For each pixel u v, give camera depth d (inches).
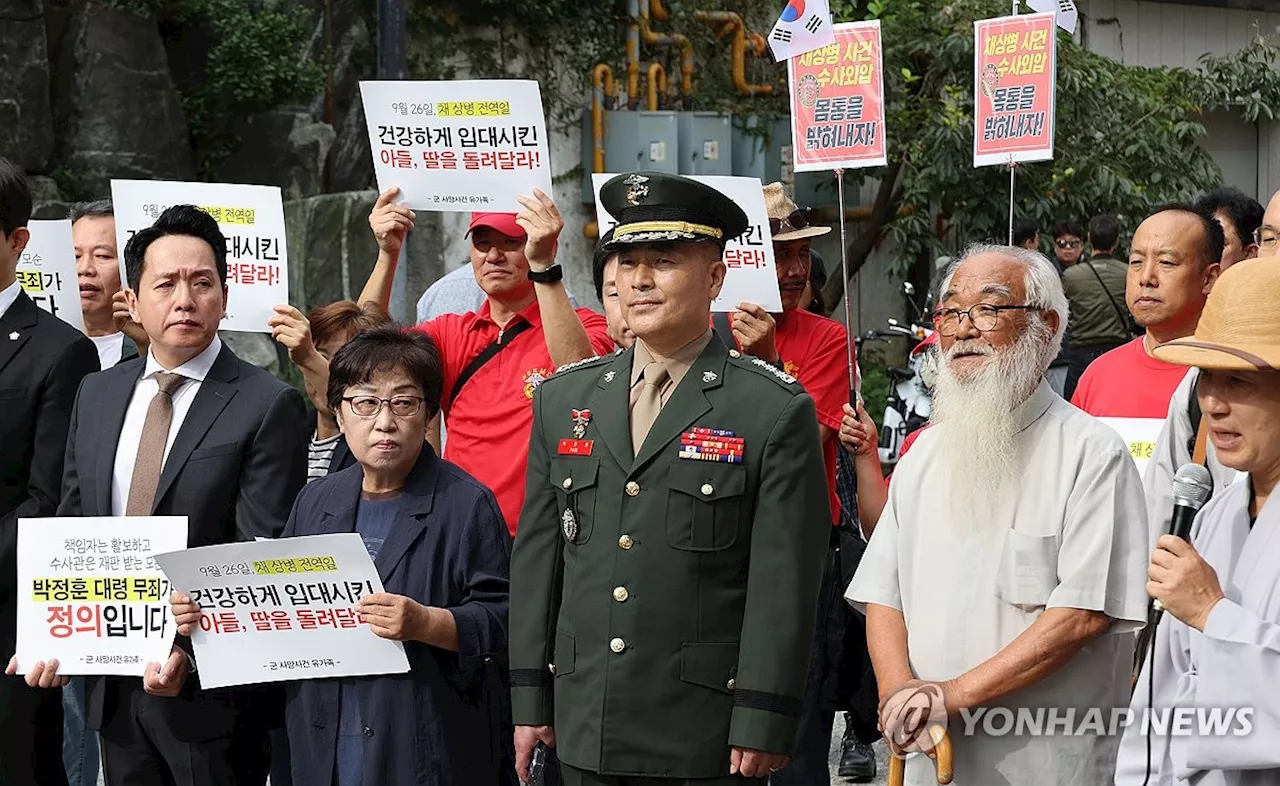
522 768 171.2
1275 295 136.8
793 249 234.8
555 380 172.2
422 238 509.0
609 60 551.5
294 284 486.0
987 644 155.6
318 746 173.3
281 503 190.7
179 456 189.9
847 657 213.0
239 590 172.2
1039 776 155.5
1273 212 192.9
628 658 159.6
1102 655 156.7
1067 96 542.0
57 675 186.5
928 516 161.5
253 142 524.4
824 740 215.5
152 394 195.0
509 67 535.5
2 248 203.5
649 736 159.2
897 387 485.1
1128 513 153.7
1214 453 176.4
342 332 228.2
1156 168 565.0
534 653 168.2
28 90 481.4
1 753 201.9
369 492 182.1
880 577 165.6
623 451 163.5
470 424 220.5
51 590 185.8
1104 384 221.1
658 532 160.4
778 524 159.9
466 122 227.8
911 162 537.0
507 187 227.0
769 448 160.7
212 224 195.5
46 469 202.4
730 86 573.0
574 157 549.0
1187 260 212.5
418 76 521.3
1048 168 540.4
